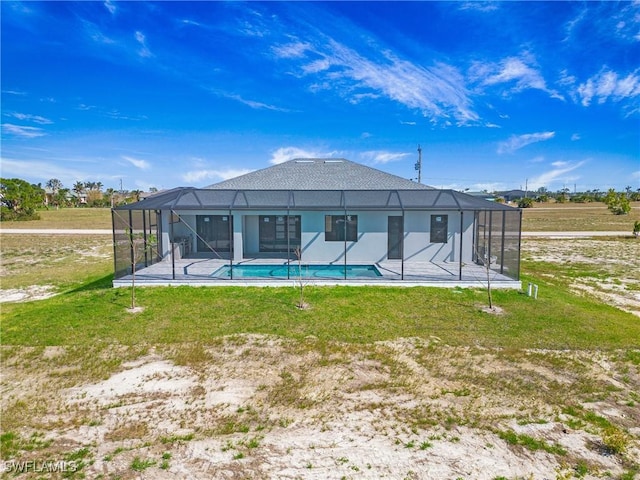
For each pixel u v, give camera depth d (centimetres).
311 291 1488
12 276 1927
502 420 684
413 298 1401
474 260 2002
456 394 765
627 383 820
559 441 629
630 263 2300
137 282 1574
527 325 1138
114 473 553
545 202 11381
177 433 643
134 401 735
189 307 1282
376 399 746
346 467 568
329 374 842
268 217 2231
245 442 620
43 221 5725
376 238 1991
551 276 1928
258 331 1074
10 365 872
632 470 568
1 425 659
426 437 635
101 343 987
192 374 838
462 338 1039
